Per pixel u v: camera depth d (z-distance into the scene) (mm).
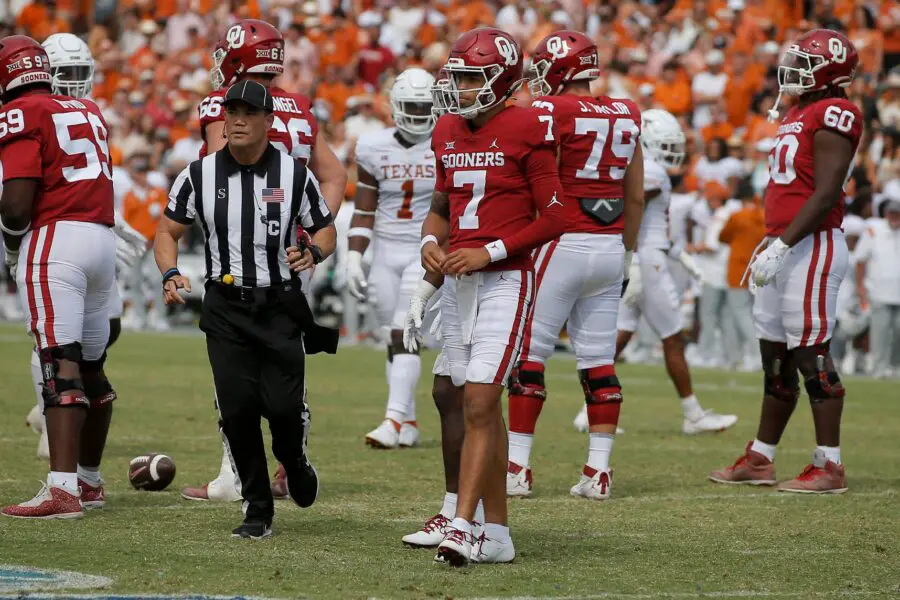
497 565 17578
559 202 17375
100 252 20344
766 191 25406
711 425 32656
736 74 60344
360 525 20156
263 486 18953
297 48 70562
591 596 15820
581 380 24125
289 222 18500
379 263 29594
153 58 78188
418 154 29047
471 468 17141
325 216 18922
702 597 15969
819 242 24781
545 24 66625
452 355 17781
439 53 64062
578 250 23469
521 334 17438
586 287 23703
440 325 18500
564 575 17031
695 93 62156
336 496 22828
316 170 22875
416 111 28719
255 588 15656
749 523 21203
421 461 27156
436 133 17938
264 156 18500
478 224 17484
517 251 17234
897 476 26719
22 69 20203
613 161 23656
